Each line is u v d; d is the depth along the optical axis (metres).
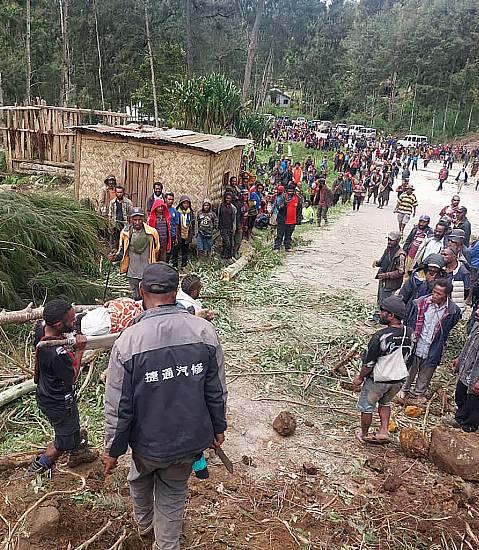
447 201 28.48
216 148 12.41
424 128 75.06
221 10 50.31
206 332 3.32
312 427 6.06
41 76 41.44
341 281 12.18
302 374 7.32
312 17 97.62
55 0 45.00
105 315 5.55
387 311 5.39
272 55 82.94
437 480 5.21
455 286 7.98
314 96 91.50
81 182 13.10
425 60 81.50
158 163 12.55
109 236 11.10
